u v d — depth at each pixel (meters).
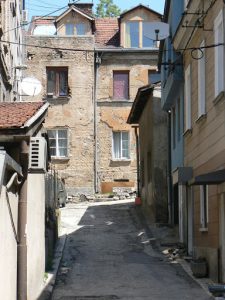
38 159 11.79
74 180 35.66
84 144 35.88
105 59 36.44
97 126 36.03
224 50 13.66
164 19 23.25
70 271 16.66
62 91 36.16
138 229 24.47
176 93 22.31
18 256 11.25
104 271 16.72
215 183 13.80
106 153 35.97
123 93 36.44
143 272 16.58
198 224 17.58
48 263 16.52
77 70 36.19
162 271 16.73
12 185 10.43
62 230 24.11
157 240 22.16
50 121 35.88
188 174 18.67
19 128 10.71
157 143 26.34
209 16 15.46
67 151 35.78
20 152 11.08
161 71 25.69
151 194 26.98
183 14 16.86
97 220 26.58
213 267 15.05
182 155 21.05
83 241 21.98
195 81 17.84
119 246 21.14
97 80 36.28
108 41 37.53
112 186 35.69
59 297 13.34
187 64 19.52
